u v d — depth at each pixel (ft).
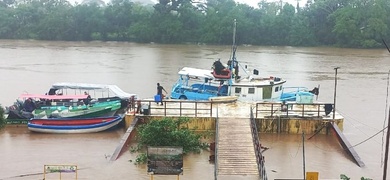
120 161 82.28
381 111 130.93
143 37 374.63
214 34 367.04
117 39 384.68
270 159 84.23
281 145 90.79
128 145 89.76
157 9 387.55
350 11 351.25
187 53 292.61
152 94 153.69
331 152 88.17
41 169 79.05
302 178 75.97
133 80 180.45
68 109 104.32
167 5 388.98
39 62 230.07
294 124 95.76
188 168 79.71
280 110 97.81
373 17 344.49
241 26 367.25
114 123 101.30
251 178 71.10
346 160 84.74
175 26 371.56
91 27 383.24
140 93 155.22
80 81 176.76
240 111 97.09
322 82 181.27
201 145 88.63
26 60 236.84
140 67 217.36
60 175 73.36
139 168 79.41
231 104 103.24
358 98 150.00
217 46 354.74
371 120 119.55
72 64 225.15
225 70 108.47
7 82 172.35
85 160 83.76
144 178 75.36
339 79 189.37
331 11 373.61
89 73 197.06
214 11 385.91
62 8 392.06
